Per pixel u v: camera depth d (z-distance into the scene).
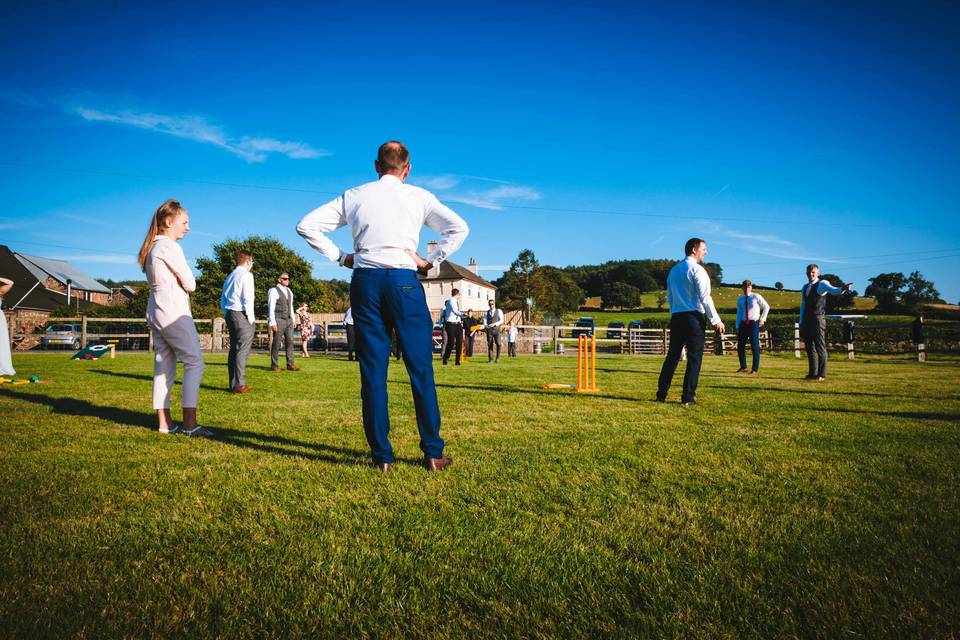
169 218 3.86
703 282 5.47
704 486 2.62
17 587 1.54
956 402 5.76
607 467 2.97
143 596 1.52
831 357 16.06
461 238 3.06
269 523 2.07
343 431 3.96
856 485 2.64
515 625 1.40
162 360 3.85
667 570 1.71
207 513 2.18
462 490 2.53
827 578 1.65
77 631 1.34
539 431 4.04
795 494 2.49
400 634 1.36
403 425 4.23
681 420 4.57
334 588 1.58
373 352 2.90
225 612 1.45
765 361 14.21
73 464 2.89
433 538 1.95
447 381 8.05
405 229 2.91
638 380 8.59
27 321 21.55
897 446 3.52
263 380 7.75
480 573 1.68
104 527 2.01
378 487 2.56
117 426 4.04
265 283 41.44
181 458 3.08
